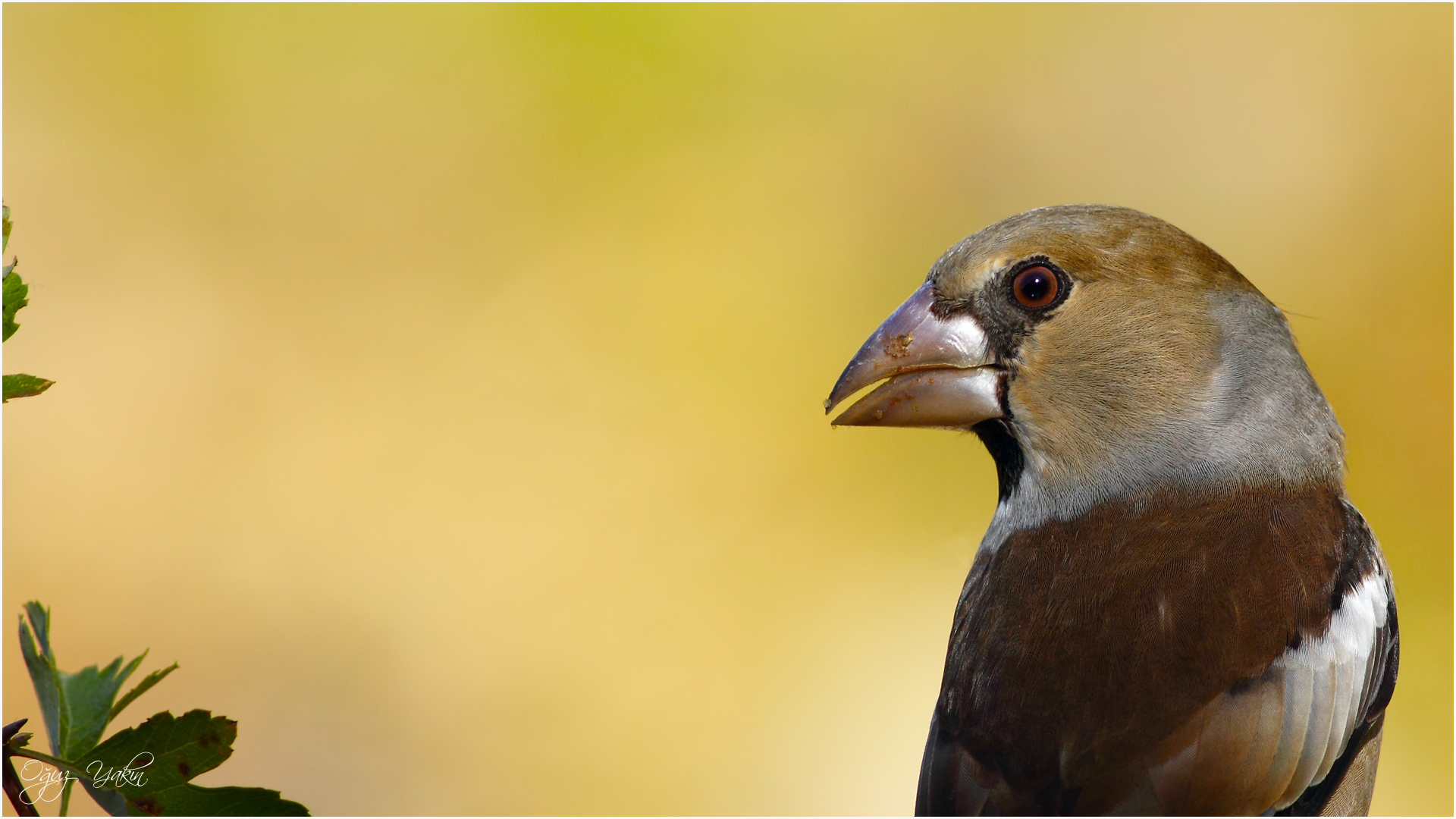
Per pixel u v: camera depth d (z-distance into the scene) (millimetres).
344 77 15102
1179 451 5820
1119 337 5859
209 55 14758
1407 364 13102
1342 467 6027
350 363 14406
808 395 14758
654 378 14805
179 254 14336
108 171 14305
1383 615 5551
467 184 15234
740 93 15719
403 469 13852
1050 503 5957
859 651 13250
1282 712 4914
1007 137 15523
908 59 15750
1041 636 5137
